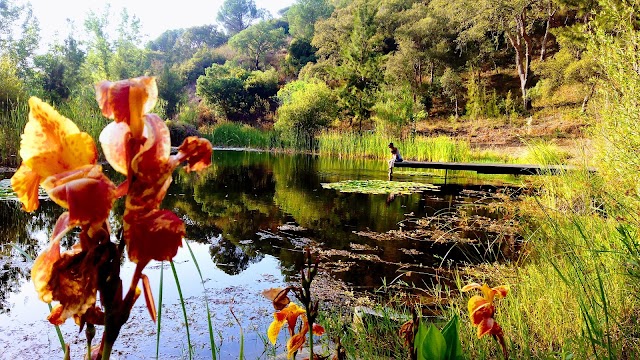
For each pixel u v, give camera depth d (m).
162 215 0.67
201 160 0.73
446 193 11.97
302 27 74.88
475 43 41.34
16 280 5.07
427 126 36.84
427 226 8.04
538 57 43.56
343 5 67.81
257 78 49.03
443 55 40.97
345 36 47.00
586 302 3.10
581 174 7.04
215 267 5.77
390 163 15.12
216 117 45.56
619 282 3.38
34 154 0.69
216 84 44.66
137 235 0.65
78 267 0.63
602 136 6.37
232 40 70.69
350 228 7.88
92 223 0.63
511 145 27.88
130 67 40.47
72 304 0.63
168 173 0.68
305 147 28.23
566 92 35.75
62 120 0.70
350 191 11.92
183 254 6.34
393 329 3.44
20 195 0.70
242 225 8.06
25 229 7.29
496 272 4.87
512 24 36.31
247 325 4.13
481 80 43.16
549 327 3.21
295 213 9.13
